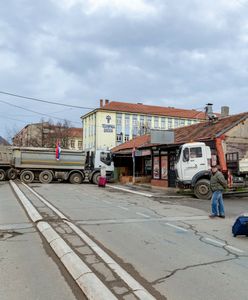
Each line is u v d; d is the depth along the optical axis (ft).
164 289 16.14
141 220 35.29
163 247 24.06
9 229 29.58
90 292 15.29
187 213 41.24
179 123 242.58
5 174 95.25
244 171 60.75
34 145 238.27
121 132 222.48
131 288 15.81
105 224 32.53
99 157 97.66
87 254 21.33
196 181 59.41
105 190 75.25
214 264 20.17
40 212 37.83
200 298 15.12
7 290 15.90
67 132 237.25
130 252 22.56
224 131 68.74
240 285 16.76
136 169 109.50
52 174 93.97
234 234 27.86
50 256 21.57
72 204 47.62
